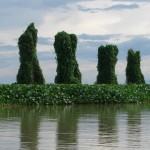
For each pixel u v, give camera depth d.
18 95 41.62
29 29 49.72
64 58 52.41
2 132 19.95
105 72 58.19
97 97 47.00
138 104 46.75
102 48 58.31
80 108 38.38
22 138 18.02
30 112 32.59
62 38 52.19
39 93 42.91
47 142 17.00
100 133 19.86
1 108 37.19
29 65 48.88
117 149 15.60
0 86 40.97
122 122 25.06
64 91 45.12
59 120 25.98
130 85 52.50
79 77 55.03
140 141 17.42
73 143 16.80
